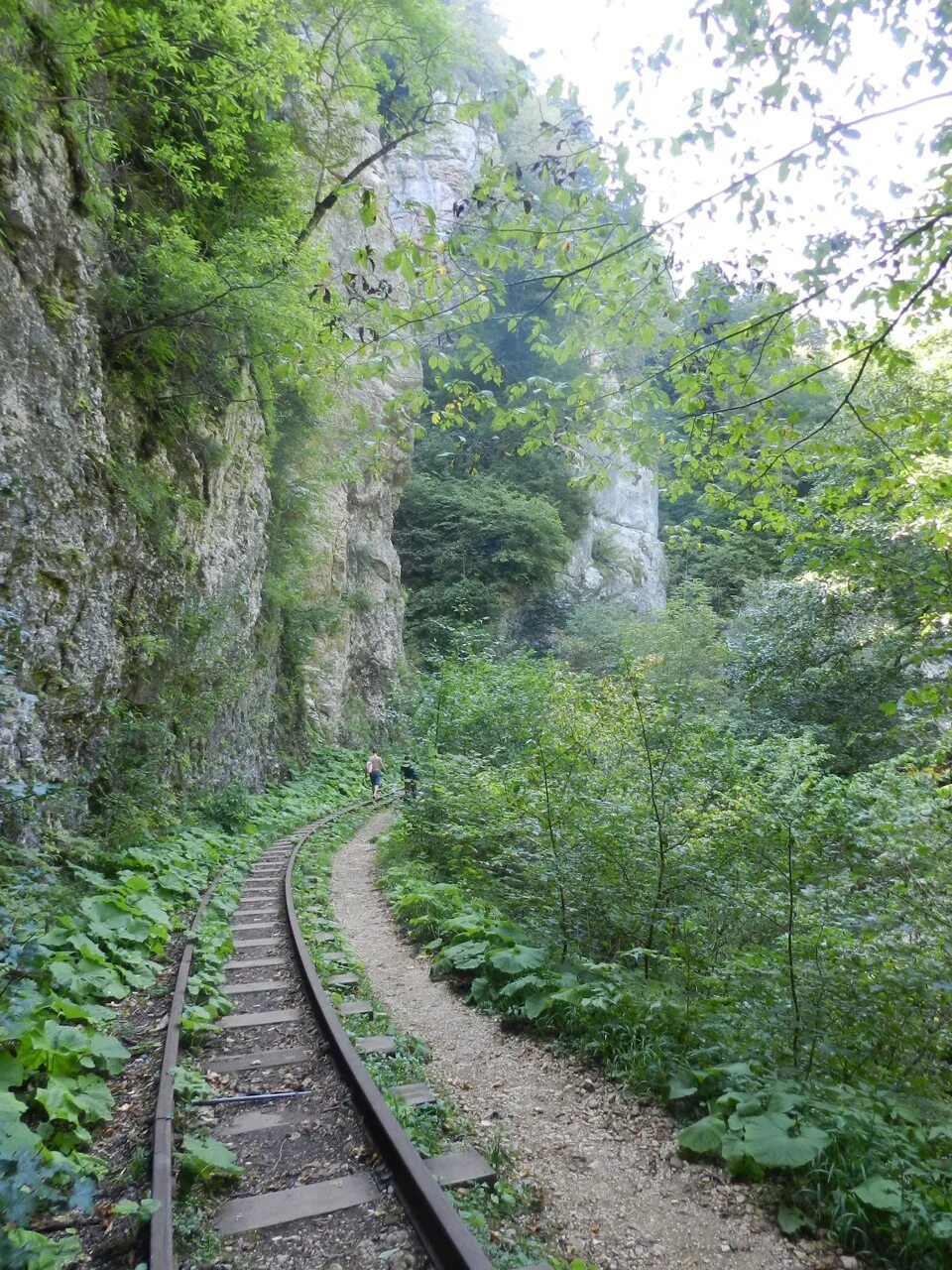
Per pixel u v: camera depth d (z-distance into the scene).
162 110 11.62
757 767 8.25
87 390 9.70
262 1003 6.52
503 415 6.50
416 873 11.26
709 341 5.81
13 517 8.16
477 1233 3.44
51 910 6.82
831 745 15.58
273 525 20.45
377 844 14.75
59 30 9.21
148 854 9.89
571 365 34.25
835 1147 4.01
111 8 10.13
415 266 5.27
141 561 11.33
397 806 14.82
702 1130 4.34
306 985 6.71
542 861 8.32
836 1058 5.11
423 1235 3.40
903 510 6.94
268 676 20.30
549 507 38.62
